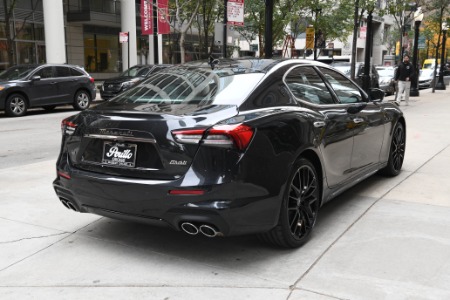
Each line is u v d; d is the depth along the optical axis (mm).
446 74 38000
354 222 4547
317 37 24734
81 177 3732
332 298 3092
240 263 3641
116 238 4180
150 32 22750
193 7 26812
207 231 3391
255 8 21938
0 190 5703
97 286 3299
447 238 4121
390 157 6125
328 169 4344
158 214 3416
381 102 5941
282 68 4254
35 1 27703
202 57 33469
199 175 3291
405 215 4738
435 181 6121
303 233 4000
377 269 3514
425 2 32062
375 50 57969
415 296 3115
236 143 3303
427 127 11328
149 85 4371
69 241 4121
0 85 14938
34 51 28156
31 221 4617
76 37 30844
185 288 3250
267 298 3098
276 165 3545
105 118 3676
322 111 4387
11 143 9789
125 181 3482
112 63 33844
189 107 3682
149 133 3434
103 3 30781
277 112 3764
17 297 3168
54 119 14617
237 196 3305
